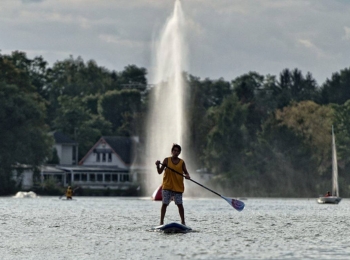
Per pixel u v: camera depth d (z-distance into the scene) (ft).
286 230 223.51
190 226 238.68
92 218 289.12
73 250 171.32
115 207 422.00
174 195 219.20
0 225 246.88
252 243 182.80
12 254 165.27
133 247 175.63
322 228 233.14
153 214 323.57
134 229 226.17
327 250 168.76
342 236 203.00
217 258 155.43
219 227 234.99
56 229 228.02
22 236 204.23
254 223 256.73
